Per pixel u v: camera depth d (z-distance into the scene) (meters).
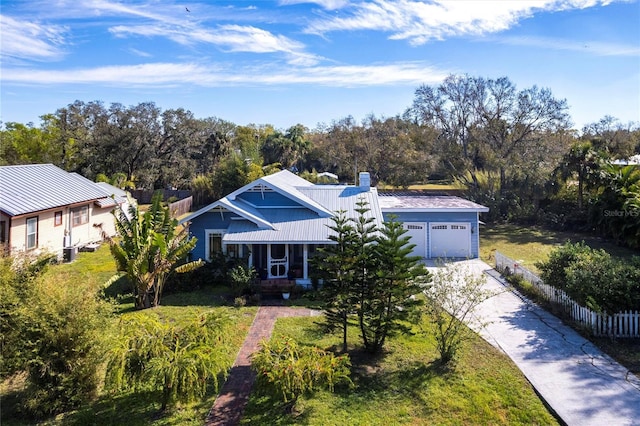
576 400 9.16
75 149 50.62
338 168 58.19
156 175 55.28
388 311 10.95
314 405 8.99
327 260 10.97
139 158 53.75
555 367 10.71
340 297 10.87
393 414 8.70
